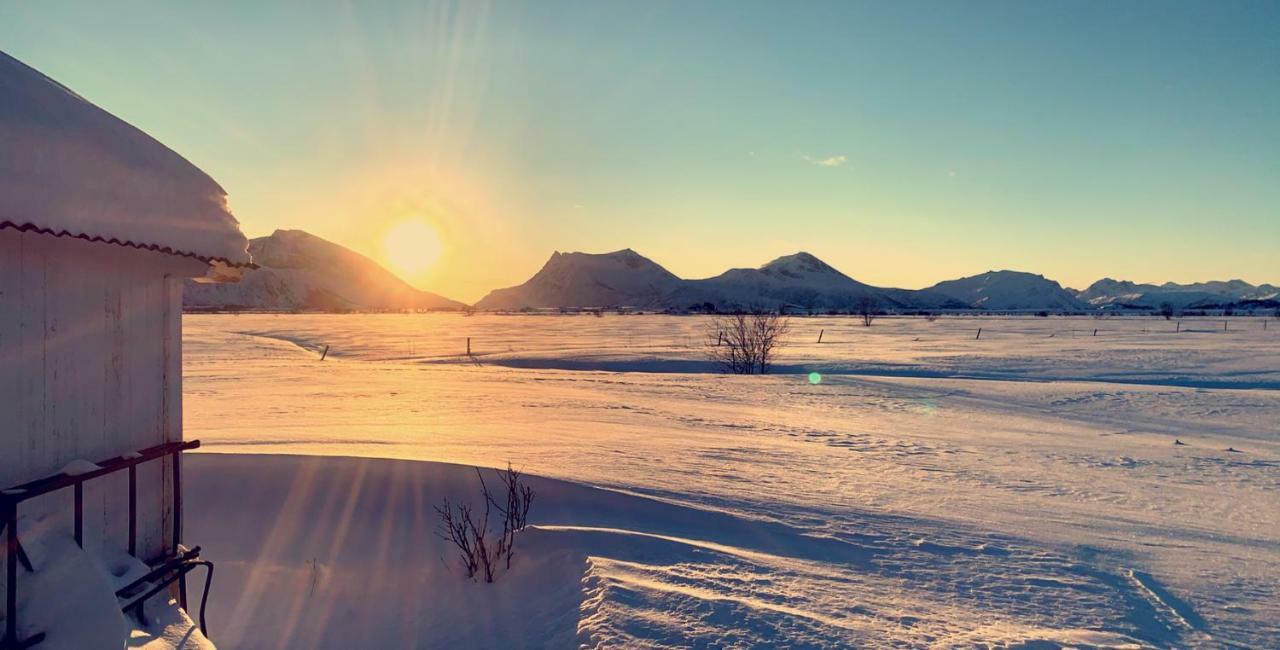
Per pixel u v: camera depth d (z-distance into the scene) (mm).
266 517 7582
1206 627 5195
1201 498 9984
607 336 73188
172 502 4328
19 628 3059
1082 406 22406
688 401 22641
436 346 58094
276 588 6242
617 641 4297
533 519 7668
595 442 13562
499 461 10320
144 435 4094
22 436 3262
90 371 3682
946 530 7727
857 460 12469
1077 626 5121
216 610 5836
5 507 3027
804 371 36906
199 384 26531
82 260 3609
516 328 98250
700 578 5633
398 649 5062
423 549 6988
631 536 6574
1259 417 20062
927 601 5527
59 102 3305
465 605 5617
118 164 3447
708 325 104000
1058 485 10719
